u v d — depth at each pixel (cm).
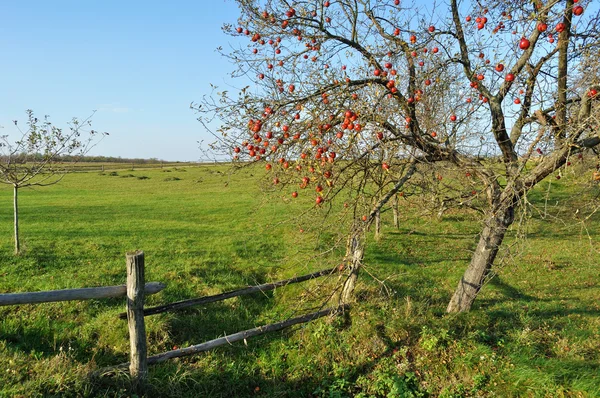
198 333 664
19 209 1881
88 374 459
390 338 574
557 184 1870
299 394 523
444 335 548
